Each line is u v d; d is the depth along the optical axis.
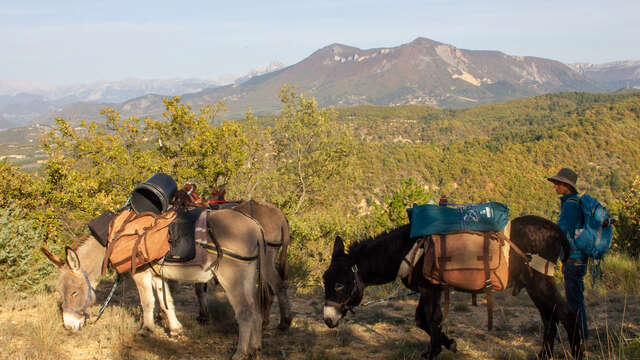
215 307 6.35
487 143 199.62
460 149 193.38
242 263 4.86
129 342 5.11
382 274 5.23
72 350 4.86
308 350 5.22
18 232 7.11
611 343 5.04
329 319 5.07
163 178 5.46
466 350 5.23
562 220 4.99
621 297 7.36
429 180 154.88
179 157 20.92
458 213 4.73
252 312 4.86
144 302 5.29
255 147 27.84
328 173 31.66
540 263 4.51
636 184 12.34
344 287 5.12
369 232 15.77
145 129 20.66
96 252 5.41
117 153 16.38
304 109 31.47
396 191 15.30
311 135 31.47
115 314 5.99
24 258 6.80
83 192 12.21
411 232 4.86
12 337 4.91
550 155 178.75
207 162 20.11
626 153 178.75
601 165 175.25
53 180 11.99
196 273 4.93
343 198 32.16
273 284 5.65
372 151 146.00
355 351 5.26
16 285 6.55
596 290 7.87
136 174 16.16
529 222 4.65
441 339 5.09
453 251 4.57
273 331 5.86
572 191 5.15
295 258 11.39
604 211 4.84
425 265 4.71
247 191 25.67
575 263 4.95
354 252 5.27
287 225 5.90
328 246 16.56
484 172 163.25
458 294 8.18
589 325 5.94
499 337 5.75
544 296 4.52
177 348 5.09
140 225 5.20
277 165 30.25
